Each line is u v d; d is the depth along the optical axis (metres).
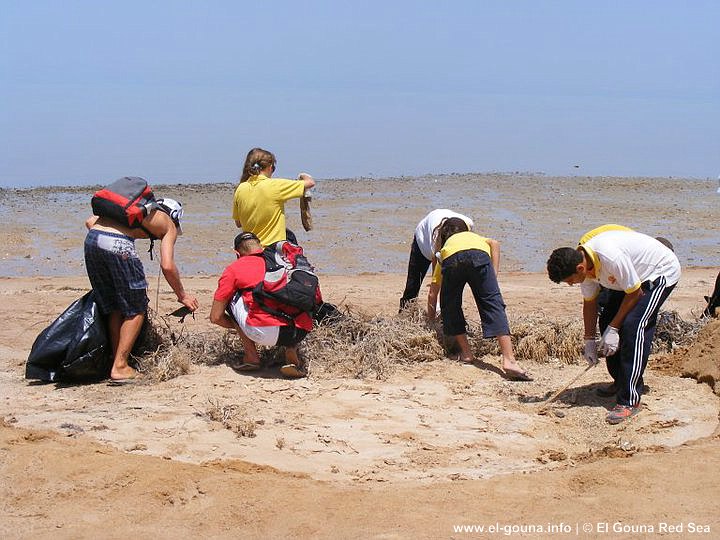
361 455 6.10
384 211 18.88
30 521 4.88
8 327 9.66
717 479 5.18
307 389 7.45
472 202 19.97
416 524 4.75
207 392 7.27
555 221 18.16
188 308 7.82
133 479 5.24
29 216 18.05
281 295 7.44
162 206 7.71
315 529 4.71
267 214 8.02
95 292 7.49
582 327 8.55
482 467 5.91
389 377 7.82
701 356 7.66
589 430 6.61
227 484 5.20
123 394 7.22
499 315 7.83
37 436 5.87
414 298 9.24
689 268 14.69
